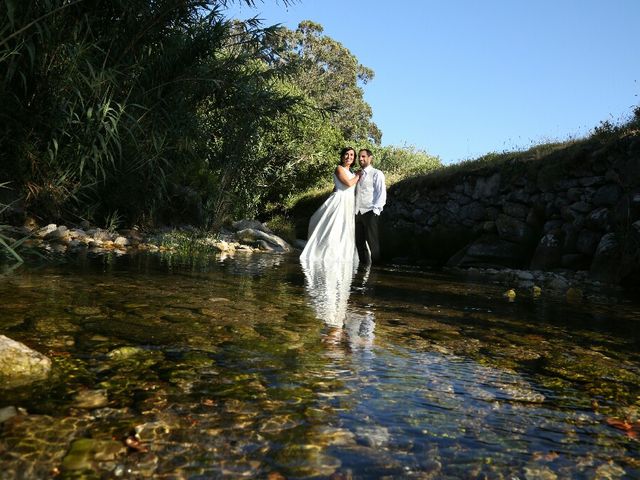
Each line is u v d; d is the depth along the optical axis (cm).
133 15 666
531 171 916
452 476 106
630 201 682
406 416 137
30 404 130
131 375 156
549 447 124
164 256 584
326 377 166
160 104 756
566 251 809
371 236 908
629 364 213
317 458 110
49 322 212
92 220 795
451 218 1066
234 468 104
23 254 466
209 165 1120
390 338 232
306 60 1001
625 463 117
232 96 914
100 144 672
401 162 2052
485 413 144
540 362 208
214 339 205
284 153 1697
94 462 104
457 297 416
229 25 822
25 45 539
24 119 623
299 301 323
